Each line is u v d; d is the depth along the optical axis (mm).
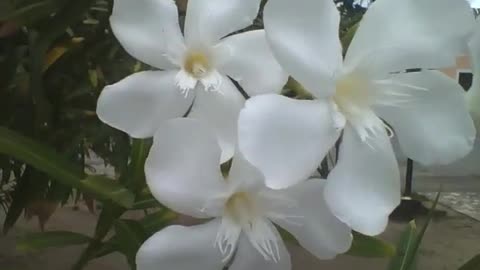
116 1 144
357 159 140
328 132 135
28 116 224
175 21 148
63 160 155
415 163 167
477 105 152
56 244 180
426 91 146
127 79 143
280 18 133
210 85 144
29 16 187
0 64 225
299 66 133
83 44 225
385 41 142
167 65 147
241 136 128
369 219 136
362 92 145
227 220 146
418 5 141
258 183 144
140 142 168
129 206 158
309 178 146
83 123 229
